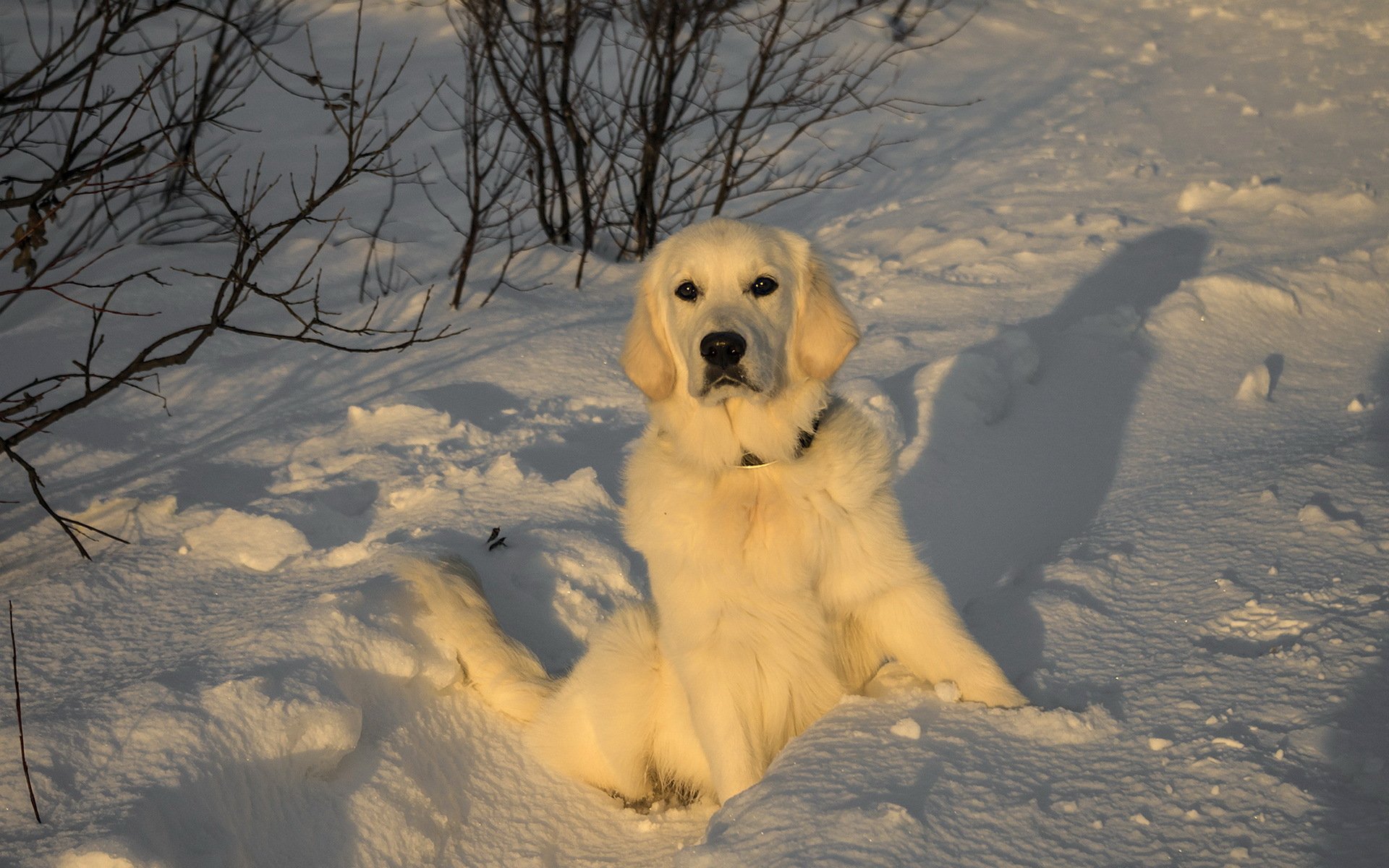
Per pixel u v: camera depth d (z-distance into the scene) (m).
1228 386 5.23
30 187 8.20
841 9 13.76
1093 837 2.33
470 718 3.91
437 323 6.87
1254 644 3.01
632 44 11.91
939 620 3.18
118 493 4.97
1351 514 3.53
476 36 9.38
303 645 3.64
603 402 5.96
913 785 2.59
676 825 3.59
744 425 3.23
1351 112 9.59
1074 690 3.04
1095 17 14.79
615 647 3.65
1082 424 5.16
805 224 8.84
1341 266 6.09
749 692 3.26
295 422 5.77
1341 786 2.28
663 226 8.59
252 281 7.35
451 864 3.42
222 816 3.05
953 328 6.17
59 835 2.82
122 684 3.55
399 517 4.93
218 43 7.86
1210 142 9.35
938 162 9.87
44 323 6.44
